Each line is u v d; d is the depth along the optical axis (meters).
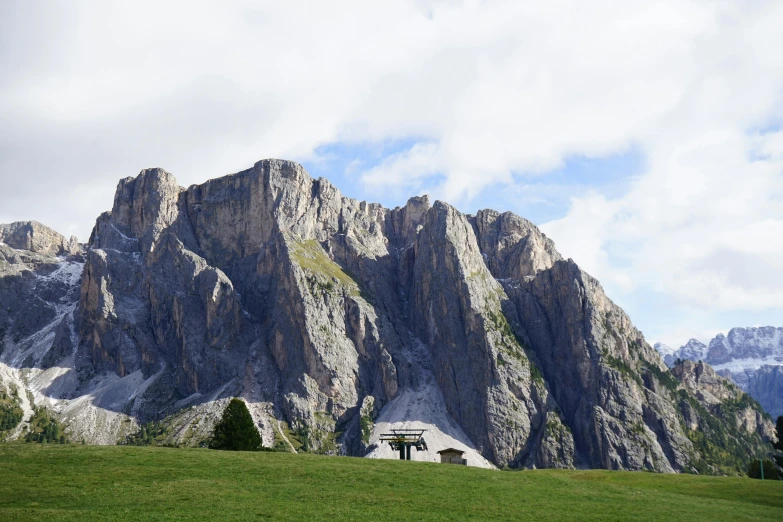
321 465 114.31
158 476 100.88
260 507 85.25
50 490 90.38
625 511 94.88
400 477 108.38
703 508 100.44
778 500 113.56
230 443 153.62
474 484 106.94
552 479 116.75
